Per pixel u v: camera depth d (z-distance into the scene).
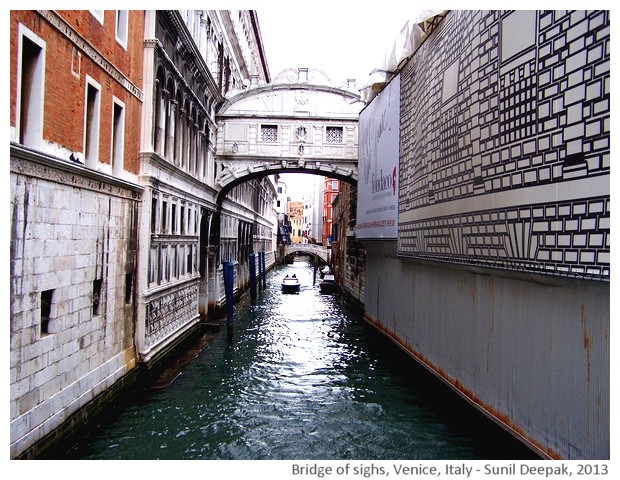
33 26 6.77
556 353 7.07
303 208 109.94
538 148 7.14
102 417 9.48
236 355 15.88
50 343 7.41
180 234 15.07
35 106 7.02
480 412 9.45
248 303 28.69
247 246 34.78
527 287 7.88
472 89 9.30
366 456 8.87
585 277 6.14
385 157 15.93
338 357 16.06
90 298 8.84
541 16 7.08
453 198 10.25
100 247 9.23
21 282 6.58
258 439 9.50
